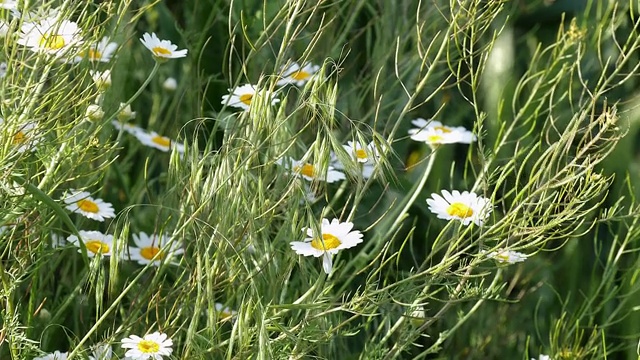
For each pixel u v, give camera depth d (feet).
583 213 5.30
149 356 5.17
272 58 6.26
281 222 5.68
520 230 5.39
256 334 5.19
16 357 5.19
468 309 6.07
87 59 5.41
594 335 5.80
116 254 5.24
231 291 5.49
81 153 5.42
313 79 5.33
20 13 5.25
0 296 5.25
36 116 5.21
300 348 5.29
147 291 5.34
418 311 5.42
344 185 5.66
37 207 5.28
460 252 5.25
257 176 5.43
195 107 6.25
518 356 6.10
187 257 5.55
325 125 5.15
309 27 6.32
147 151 6.26
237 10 6.35
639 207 5.56
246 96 5.53
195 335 5.20
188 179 5.38
